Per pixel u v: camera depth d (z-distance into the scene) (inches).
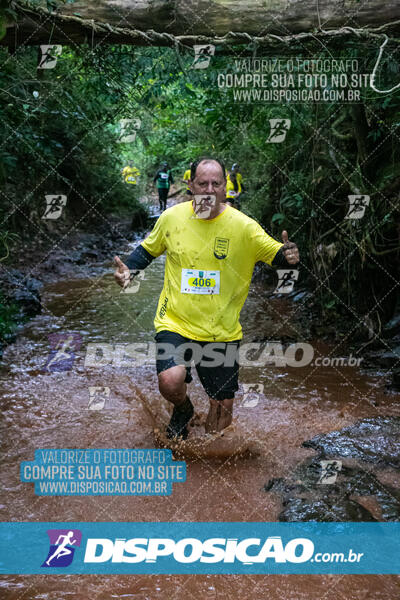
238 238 145.2
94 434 163.9
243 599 100.3
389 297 246.1
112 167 593.9
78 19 184.7
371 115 233.1
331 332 257.4
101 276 400.2
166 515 125.2
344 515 124.1
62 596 100.8
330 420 175.0
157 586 103.7
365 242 239.1
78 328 272.2
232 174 399.2
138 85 263.7
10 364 220.4
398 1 178.9
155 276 412.8
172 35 186.9
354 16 181.2
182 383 145.1
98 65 240.1
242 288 150.0
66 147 463.5
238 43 186.7
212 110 281.0
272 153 349.4
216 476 142.3
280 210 330.6
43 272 388.8
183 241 145.9
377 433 164.2
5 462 146.8
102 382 205.5
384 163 243.0
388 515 125.0
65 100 324.5
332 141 250.2
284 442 160.9
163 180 713.6
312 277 312.8
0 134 280.7
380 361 221.3
